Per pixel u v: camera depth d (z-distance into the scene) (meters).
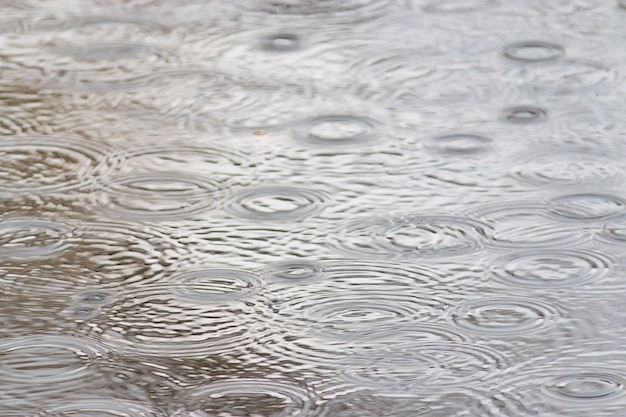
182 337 3.83
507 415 3.40
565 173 4.93
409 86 5.84
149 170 5.01
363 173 4.96
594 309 3.96
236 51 6.30
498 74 5.96
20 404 3.47
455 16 6.79
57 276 4.20
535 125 5.39
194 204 4.71
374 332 3.85
